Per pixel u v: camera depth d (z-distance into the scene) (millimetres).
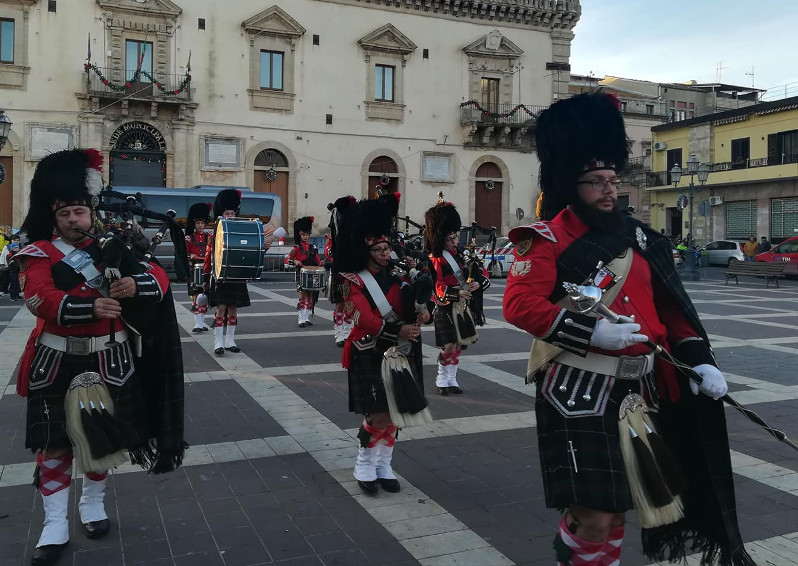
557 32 37250
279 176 32812
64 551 3795
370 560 3732
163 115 30641
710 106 59469
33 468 5051
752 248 34188
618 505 2555
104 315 3502
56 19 29156
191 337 11086
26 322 13008
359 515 4328
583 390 2734
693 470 2916
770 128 37719
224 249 9031
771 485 4867
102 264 3643
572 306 2703
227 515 4305
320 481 4898
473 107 35312
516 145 36906
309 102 33000
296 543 3932
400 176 34719
